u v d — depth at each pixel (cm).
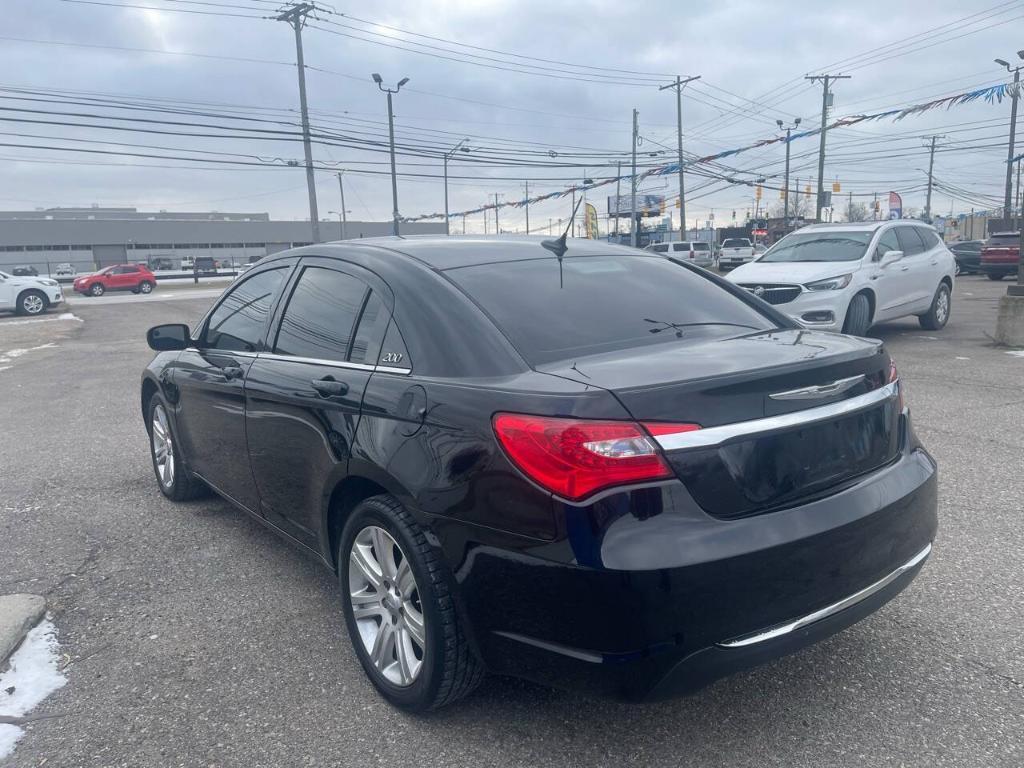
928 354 1080
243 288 457
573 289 345
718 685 316
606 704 306
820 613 264
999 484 535
